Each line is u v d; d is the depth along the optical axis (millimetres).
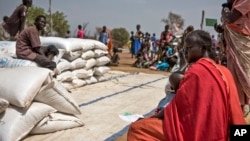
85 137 5078
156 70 15570
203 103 3117
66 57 8555
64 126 5270
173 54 15500
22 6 9828
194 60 3555
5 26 9844
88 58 9492
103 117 6254
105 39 17406
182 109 3205
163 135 3318
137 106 7379
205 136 3102
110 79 11281
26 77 4711
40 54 7598
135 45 19328
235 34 5297
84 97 8000
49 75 4902
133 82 11023
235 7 5211
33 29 7508
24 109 4645
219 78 3174
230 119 3188
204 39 3516
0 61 7316
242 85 5367
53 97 5055
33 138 4875
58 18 33406
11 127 4461
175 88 3865
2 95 4598
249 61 5301
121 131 5457
